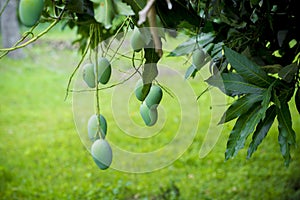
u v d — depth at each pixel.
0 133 6.78
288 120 1.21
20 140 6.45
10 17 12.08
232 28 1.56
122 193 4.33
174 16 1.17
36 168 5.22
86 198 4.28
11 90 9.51
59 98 8.94
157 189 4.38
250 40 1.52
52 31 14.80
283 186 4.30
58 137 6.49
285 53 1.53
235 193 4.27
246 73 1.22
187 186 4.46
